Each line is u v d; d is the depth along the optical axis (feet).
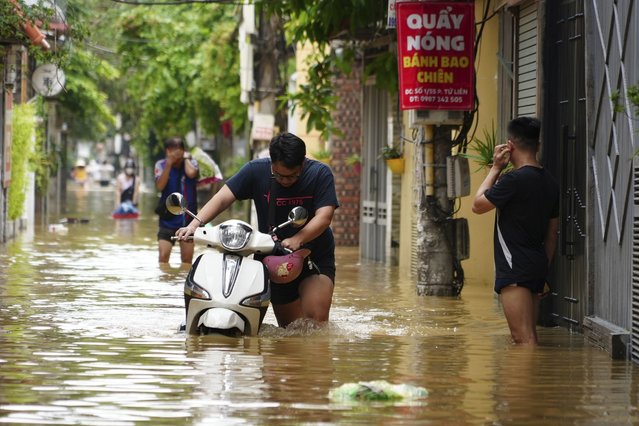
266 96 209.26
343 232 169.07
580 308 71.00
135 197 235.61
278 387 49.52
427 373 54.24
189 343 62.08
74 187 484.74
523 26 92.79
